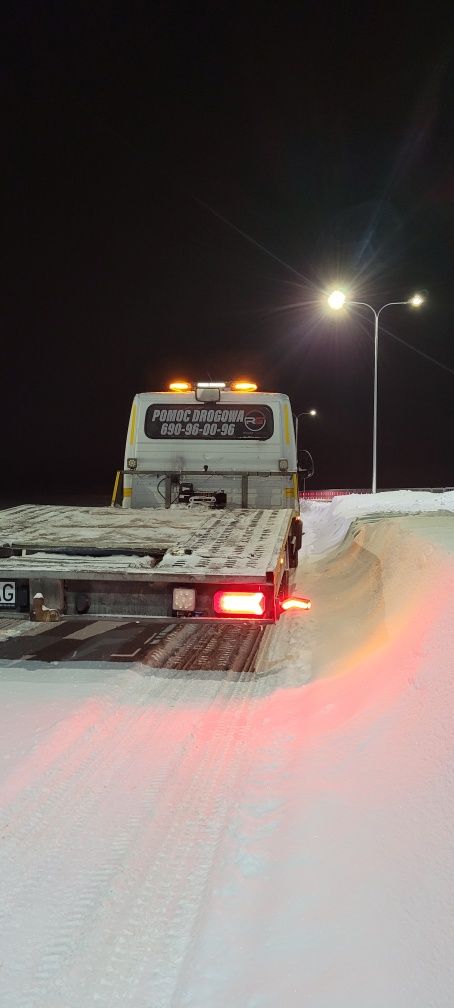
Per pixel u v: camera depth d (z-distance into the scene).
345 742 3.88
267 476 9.17
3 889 2.92
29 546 5.54
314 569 11.23
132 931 2.67
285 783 3.61
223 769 3.92
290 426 9.36
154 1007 2.31
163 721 4.67
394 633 5.34
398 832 2.90
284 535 5.96
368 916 2.49
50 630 7.43
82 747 4.22
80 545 5.51
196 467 9.30
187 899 2.84
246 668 5.95
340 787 3.40
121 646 6.69
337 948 2.38
